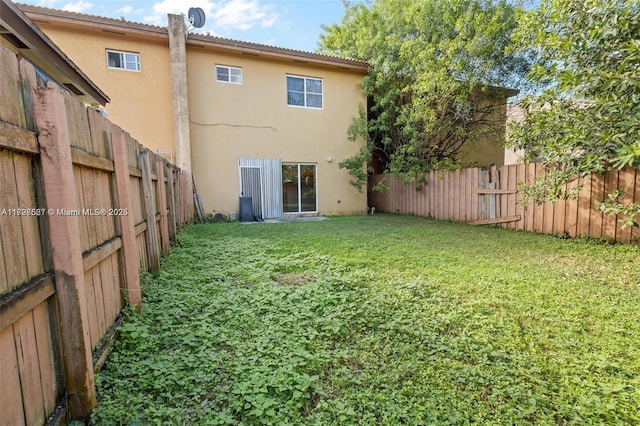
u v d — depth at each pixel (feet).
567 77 13.92
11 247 3.95
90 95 19.22
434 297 10.77
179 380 6.25
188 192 29.14
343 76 36.50
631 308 9.81
